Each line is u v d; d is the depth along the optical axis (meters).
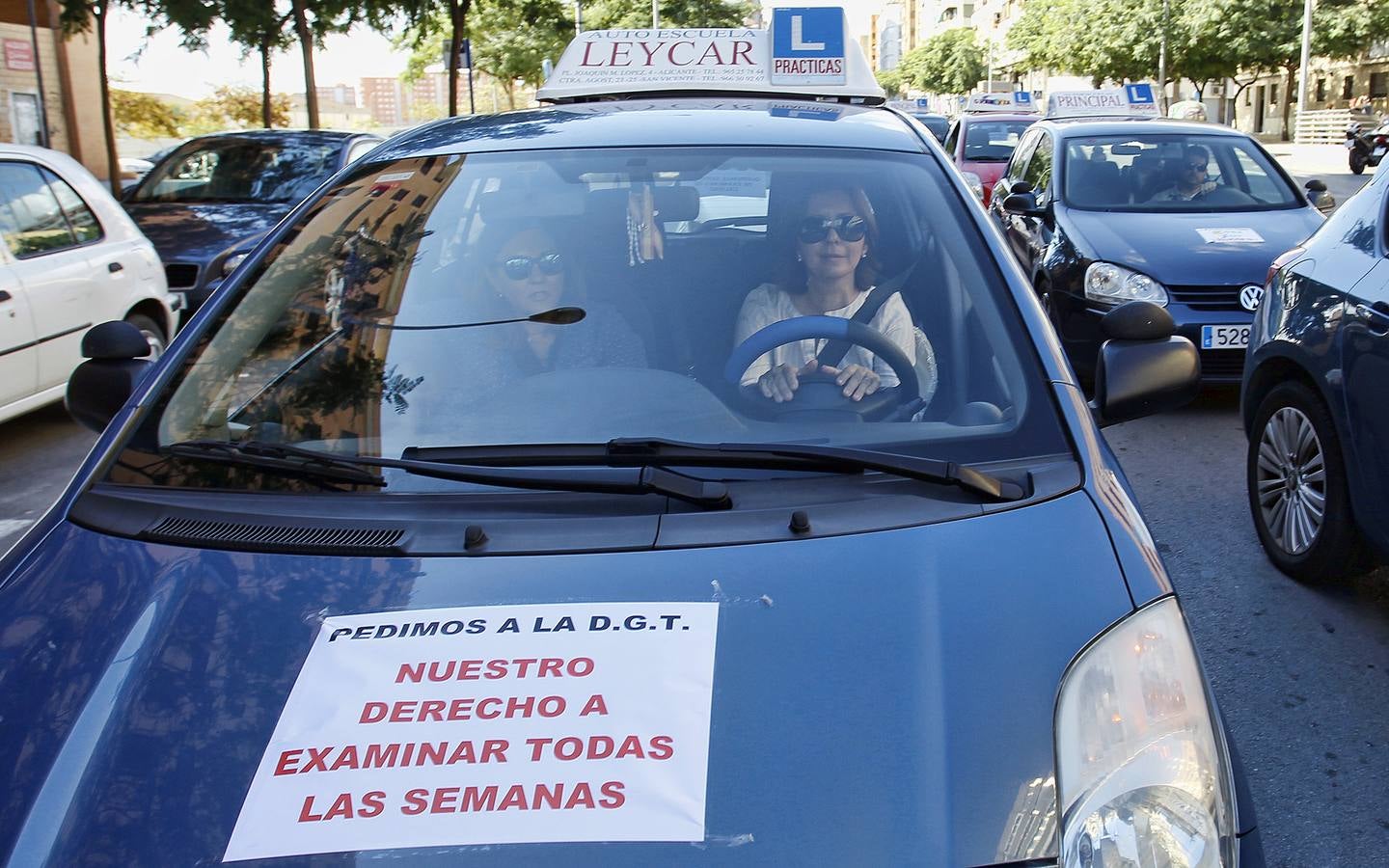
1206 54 47.19
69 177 7.08
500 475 2.00
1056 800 1.47
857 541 1.83
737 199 2.62
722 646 1.64
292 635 1.70
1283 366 4.45
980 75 92.94
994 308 2.36
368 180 2.80
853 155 2.69
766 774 1.48
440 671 1.62
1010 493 1.95
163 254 8.51
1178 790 1.51
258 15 17.50
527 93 48.97
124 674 1.67
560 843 1.41
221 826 1.45
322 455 2.08
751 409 2.27
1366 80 50.88
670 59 3.86
